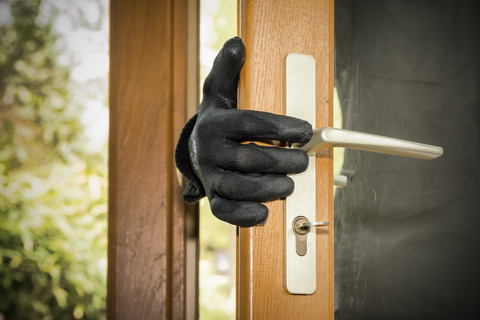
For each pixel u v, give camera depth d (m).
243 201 0.45
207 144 0.46
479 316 0.88
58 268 0.98
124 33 0.86
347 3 0.70
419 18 0.83
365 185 0.71
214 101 0.49
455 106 0.87
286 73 0.49
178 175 0.86
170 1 0.88
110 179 0.86
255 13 0.48
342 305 0.65
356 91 0.71
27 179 0.98
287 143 0.47
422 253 0.80
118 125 0.85
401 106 0.79
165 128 0.86
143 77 0.86
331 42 0.52
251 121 0.43
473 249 0.87
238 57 0.45
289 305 0.48
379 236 0.73
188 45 0.89
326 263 0.50
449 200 0.84
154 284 0.83
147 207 0.84
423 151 0.47
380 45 0.76
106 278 0.94
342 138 0.44
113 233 0.84
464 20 0.89
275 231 0.48
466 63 0.89
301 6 0.50
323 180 0.50
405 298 0.77
